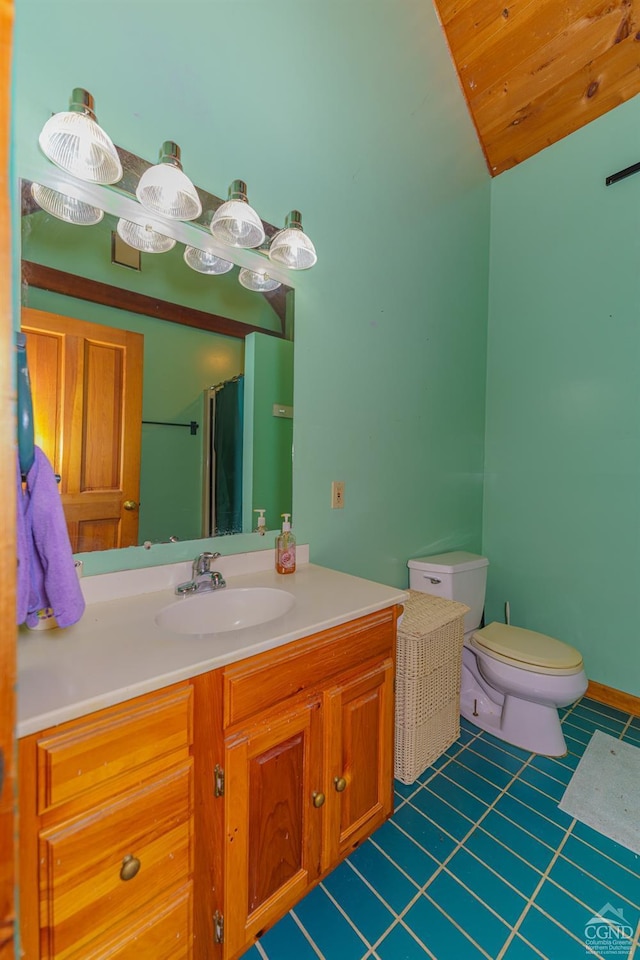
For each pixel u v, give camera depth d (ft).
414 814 4.36
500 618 8.12
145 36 3.56
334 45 4.91
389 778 4.19
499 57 6.24
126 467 3.81
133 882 2.33
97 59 3.32
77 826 2.10
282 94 4.54
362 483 5.89
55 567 2.63
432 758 5.14
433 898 3.47
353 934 3.20
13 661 1.04
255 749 2.91
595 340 6.79
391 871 3.71
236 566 4.52
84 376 3.55
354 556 5.83
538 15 5.74
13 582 1.04
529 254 7.61
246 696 2.84
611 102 6.40
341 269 5.42
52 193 3.26
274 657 3.01
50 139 3.03
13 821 1.03
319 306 5.21
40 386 3.31
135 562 3.86
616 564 6.60
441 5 5.85
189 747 2.56
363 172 5.55
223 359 4.44
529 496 7.69
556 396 7.30
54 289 3.36
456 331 7.50
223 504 4.46
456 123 6.84
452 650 5.43
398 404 6.40
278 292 4.84
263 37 4.31
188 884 2.59
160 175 3.37
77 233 3.45
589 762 5.20
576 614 7.07
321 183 5.06
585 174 6.82
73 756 2.09
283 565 4.63
